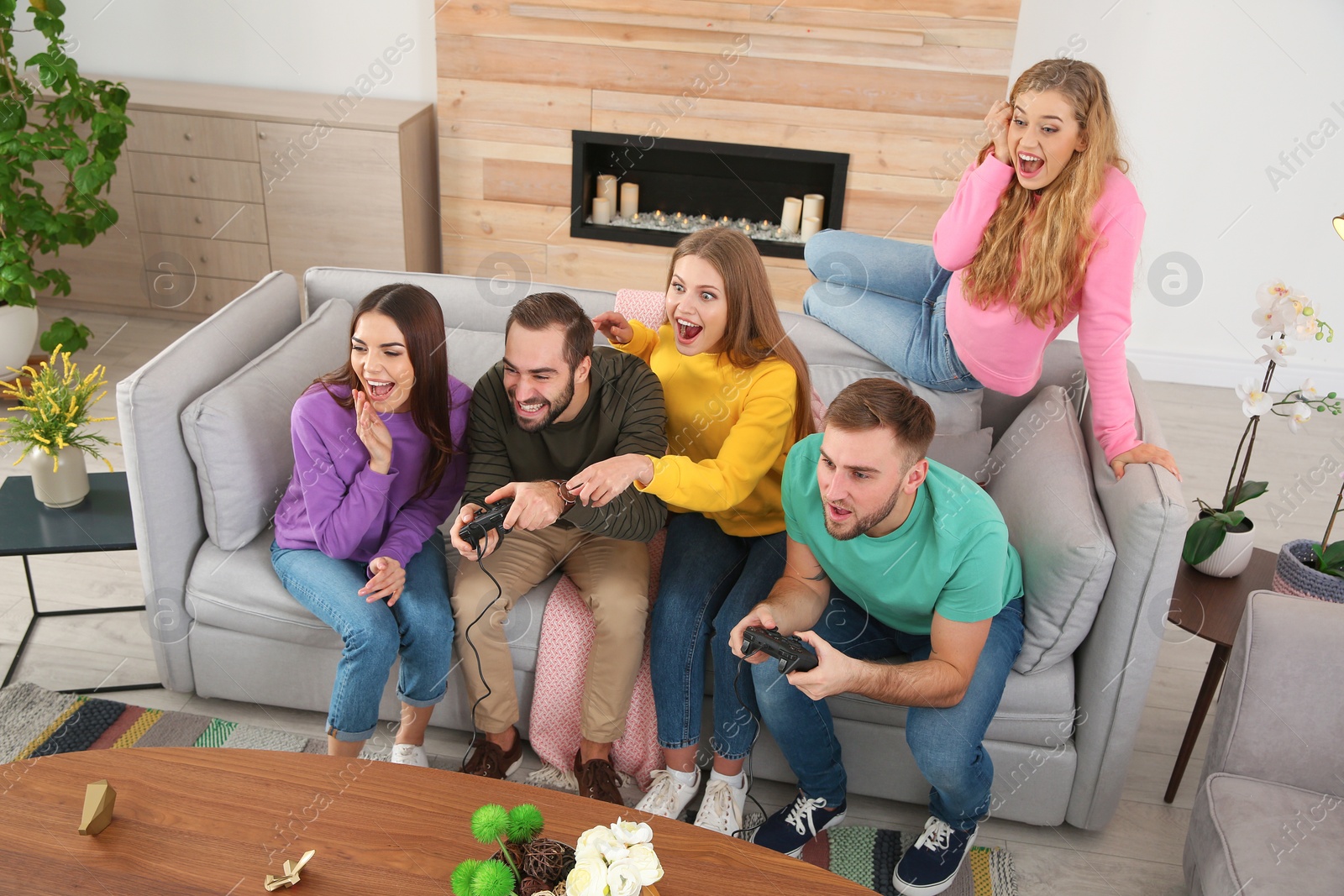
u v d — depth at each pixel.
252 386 1.94
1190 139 3.38
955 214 1.99
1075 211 1.79
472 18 3.48
